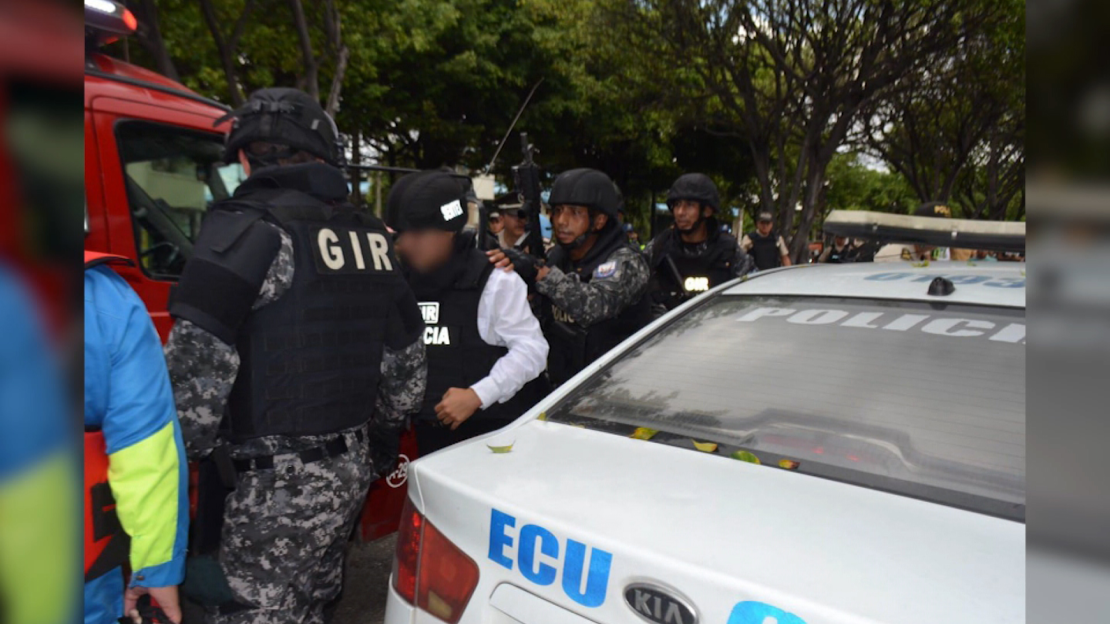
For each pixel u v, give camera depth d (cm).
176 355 161
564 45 1454
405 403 214
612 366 200
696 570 112
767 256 780
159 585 149
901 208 3278
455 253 255
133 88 296
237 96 667
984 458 142
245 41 784
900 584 109
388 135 1633
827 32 1226
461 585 139
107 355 136
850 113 1303
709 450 157
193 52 781
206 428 166
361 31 952
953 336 176
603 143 1836
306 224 179
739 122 1471
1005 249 281
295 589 182
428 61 1434
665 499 136
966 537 122
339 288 182
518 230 616
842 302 201
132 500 141
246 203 175
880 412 158
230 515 177
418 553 150
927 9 1105
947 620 102
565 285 292
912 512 130
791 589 107
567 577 124
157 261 298
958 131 1764
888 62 1192
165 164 305
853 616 102
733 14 1206
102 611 147
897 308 193
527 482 145
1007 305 182
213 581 171
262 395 171
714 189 408
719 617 108
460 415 242
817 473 146
